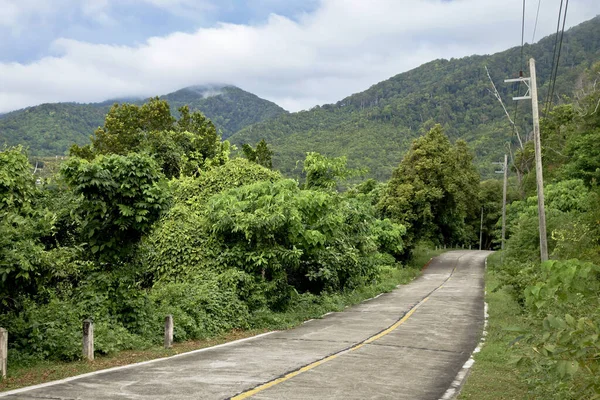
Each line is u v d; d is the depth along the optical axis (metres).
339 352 13.00
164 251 19.33
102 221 13.77
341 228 28.06
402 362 11.88
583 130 54.50
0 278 10.27
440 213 56.22
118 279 13.74
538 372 7.90
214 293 17.11
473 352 13.34
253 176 23.86
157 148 31.30
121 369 10.48
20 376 9.65
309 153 29.11
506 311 20.91
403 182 53.72
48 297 12.78
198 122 49.19
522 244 30.84
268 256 19.14
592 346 5.09
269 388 9.05
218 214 19.44
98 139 46.22
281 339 15.17
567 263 6.09
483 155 155.00
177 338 14.33
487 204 96.75
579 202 39.19
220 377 9.85
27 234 11.17
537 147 22.50
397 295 29.89
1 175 13.63
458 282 39.38
